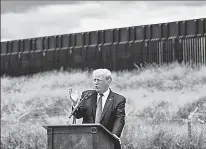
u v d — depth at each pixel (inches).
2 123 525.3
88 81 484.7
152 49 451.8
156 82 443.8
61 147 234.8
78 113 269.0
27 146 502.0
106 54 478.9
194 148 406.6
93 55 486.3
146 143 431.8
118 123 262.2
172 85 433.7
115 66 472.1
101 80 266.1
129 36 467.2
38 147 494.9
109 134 241.8
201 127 406.6
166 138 422.0
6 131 519.5
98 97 269.1
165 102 433.7
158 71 444.8
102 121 263.6
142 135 435.2
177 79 431.8
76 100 261.1
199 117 410.3
